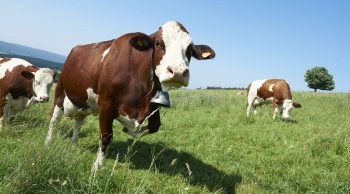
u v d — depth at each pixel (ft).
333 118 33.37
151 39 11.41
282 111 35.60
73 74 14.14
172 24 11.21
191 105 36.37
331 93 98.07
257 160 16.70
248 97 37.91
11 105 19.52
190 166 14.98
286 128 25.11
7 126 16.65
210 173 14.40
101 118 12.75
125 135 19.93
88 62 13.57
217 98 48.06
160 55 11.12
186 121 25.39
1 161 10.53
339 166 16.16
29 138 12.06
